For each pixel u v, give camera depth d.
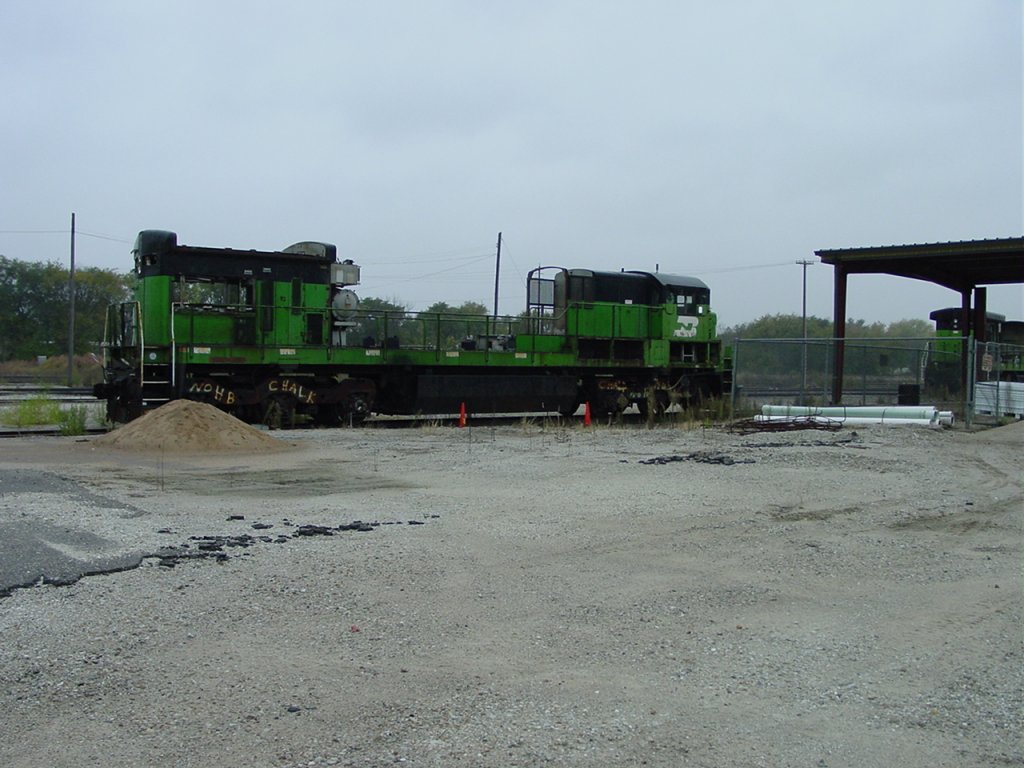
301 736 4.85
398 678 5.70
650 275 30.56
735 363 28.41
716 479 14.15
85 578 7.53
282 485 13.33
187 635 6.33
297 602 7.14
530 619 6.94
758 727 5.12
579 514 11.10
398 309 29.30
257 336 23.27
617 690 5.60
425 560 8.57
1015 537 10.45
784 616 7.21
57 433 20.94
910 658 6.32
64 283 70.12
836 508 11.93
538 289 28.72
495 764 4.59
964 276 35.75
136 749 4.67
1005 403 28.62
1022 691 5.75
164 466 15.37
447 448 18.39
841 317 30.28
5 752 4.61
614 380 29.38
